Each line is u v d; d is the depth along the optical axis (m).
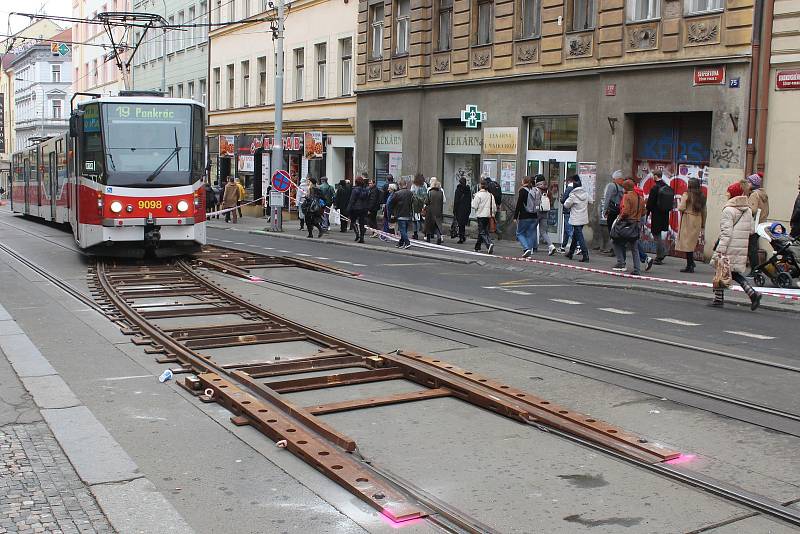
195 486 5.59
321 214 28.50
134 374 8.59
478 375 8.24
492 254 22.20
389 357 8.99
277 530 4.90
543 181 20.89
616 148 22.23
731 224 13.26
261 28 43.72
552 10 24.31
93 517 5.06
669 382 8.27
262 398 7.56
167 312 12.12
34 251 22.14
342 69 36.59
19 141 102.94
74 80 84.75
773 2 18.36
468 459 6.12
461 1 28.30
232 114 47.75
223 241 27.36
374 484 5.48
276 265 18.94
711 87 19.64
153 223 18.20
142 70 63.53
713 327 11.65
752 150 18.75
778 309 13.24
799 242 15.29
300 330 10.87
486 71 27.27
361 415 7.24
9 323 11.38
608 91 22.34
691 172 20.77
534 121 25.66
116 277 16.20
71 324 11.37
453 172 29.61
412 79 30.88
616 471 5.87
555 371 8.77
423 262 20.72
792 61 18.08
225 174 49.44
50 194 29.31
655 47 20.97
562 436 6.62
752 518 5.04
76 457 6.10
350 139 35.62
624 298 14.54
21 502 5.28
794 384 8.30
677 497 5.38
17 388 8.02
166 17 57.97
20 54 99.38
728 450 6.30
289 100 41.03
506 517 5.07
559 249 23.36
